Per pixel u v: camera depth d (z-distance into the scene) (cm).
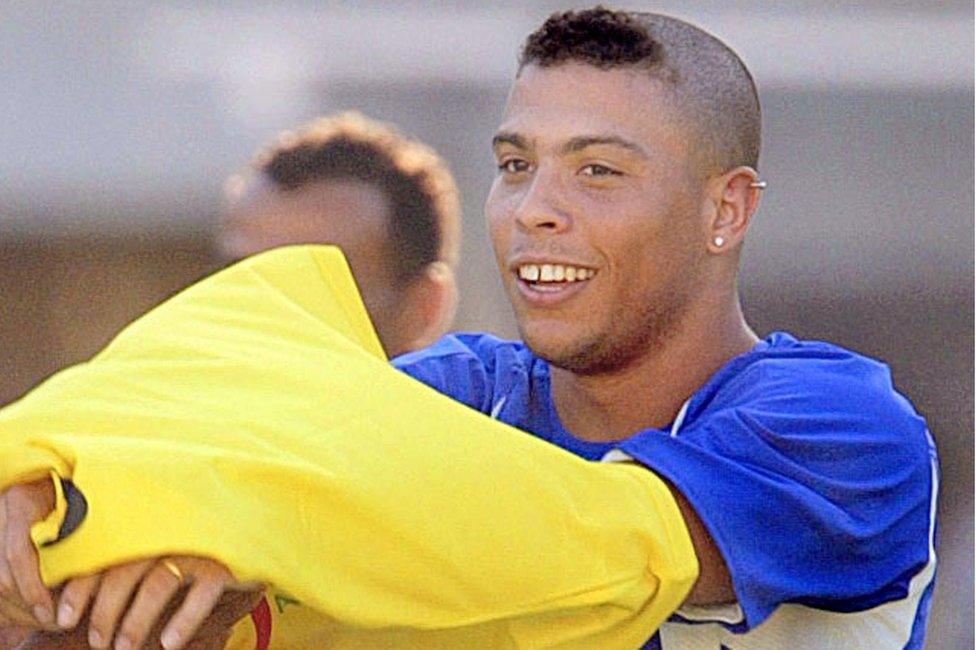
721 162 589
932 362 1312
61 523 436
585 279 571
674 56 579
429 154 948
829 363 584
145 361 492
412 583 451
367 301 909
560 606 470
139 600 424
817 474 529
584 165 566
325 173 920
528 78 577
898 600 573
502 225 577
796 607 577
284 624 543
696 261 592
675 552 484
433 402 486
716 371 609
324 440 457
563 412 632
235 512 426
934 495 590
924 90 1319
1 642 538
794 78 1320
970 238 1313
